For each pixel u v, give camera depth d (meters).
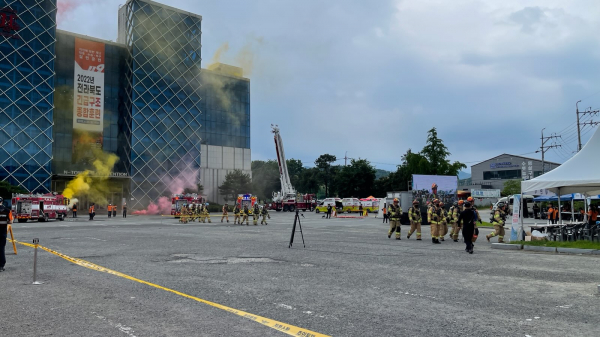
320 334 5.09
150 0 73.81
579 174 15.35
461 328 5.35
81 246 15.77
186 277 9.05
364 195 97.25
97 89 69.94
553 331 5.22
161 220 44.28
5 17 58.94
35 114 60.75
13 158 58.59
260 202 74.44
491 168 106.44
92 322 5.61
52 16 63.22
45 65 62.09
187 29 78.62
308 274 9.44
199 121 82.38
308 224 34.09
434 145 71.19
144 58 72.00
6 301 6.83
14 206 39.12
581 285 8.16
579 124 52.03
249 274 9.44
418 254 13.34
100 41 70.94
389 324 5.53
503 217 16.58
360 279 8.80
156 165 72.06
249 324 5.51
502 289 7.77
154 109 72.62
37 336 5.00
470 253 13.67
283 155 67.19
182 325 5.46
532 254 13.55
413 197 35.28
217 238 19.64
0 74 58.34
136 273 9.58
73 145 66.62
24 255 13.00
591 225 17.00
